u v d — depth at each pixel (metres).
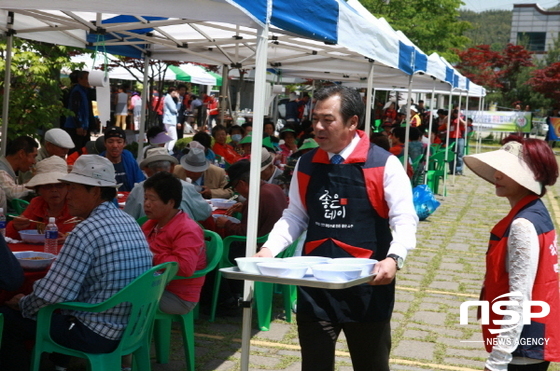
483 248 9.27
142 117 10.16
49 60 10.98
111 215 3.54
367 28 5.91
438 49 25.16
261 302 5.40
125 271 3.49
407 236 2.91
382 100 32.22
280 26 3.88
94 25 6.88
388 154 3.03
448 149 15.57
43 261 3.76
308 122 13.25
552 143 31.53
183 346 4.66
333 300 3.03
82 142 11.16
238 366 4.61
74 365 4.48
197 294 4.33
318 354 3.06
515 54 40.69
